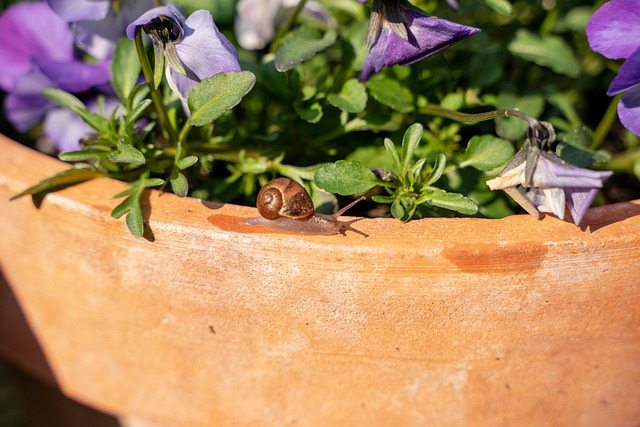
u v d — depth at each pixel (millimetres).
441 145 537
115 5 540
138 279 506
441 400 513
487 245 473
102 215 496
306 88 539
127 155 492
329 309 490
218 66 489
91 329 540
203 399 539
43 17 576
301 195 477
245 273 488
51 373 573
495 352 498
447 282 479
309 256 478
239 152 535
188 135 538
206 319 507
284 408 527
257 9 579
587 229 478
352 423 524
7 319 568
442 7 567
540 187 472
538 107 546
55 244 516
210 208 490
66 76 540
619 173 558
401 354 500
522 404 515
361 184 491
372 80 528
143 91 529
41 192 504
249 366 518
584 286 483
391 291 482
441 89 556
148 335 525
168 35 486
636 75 469
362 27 543
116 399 561
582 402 519
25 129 586
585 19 568
